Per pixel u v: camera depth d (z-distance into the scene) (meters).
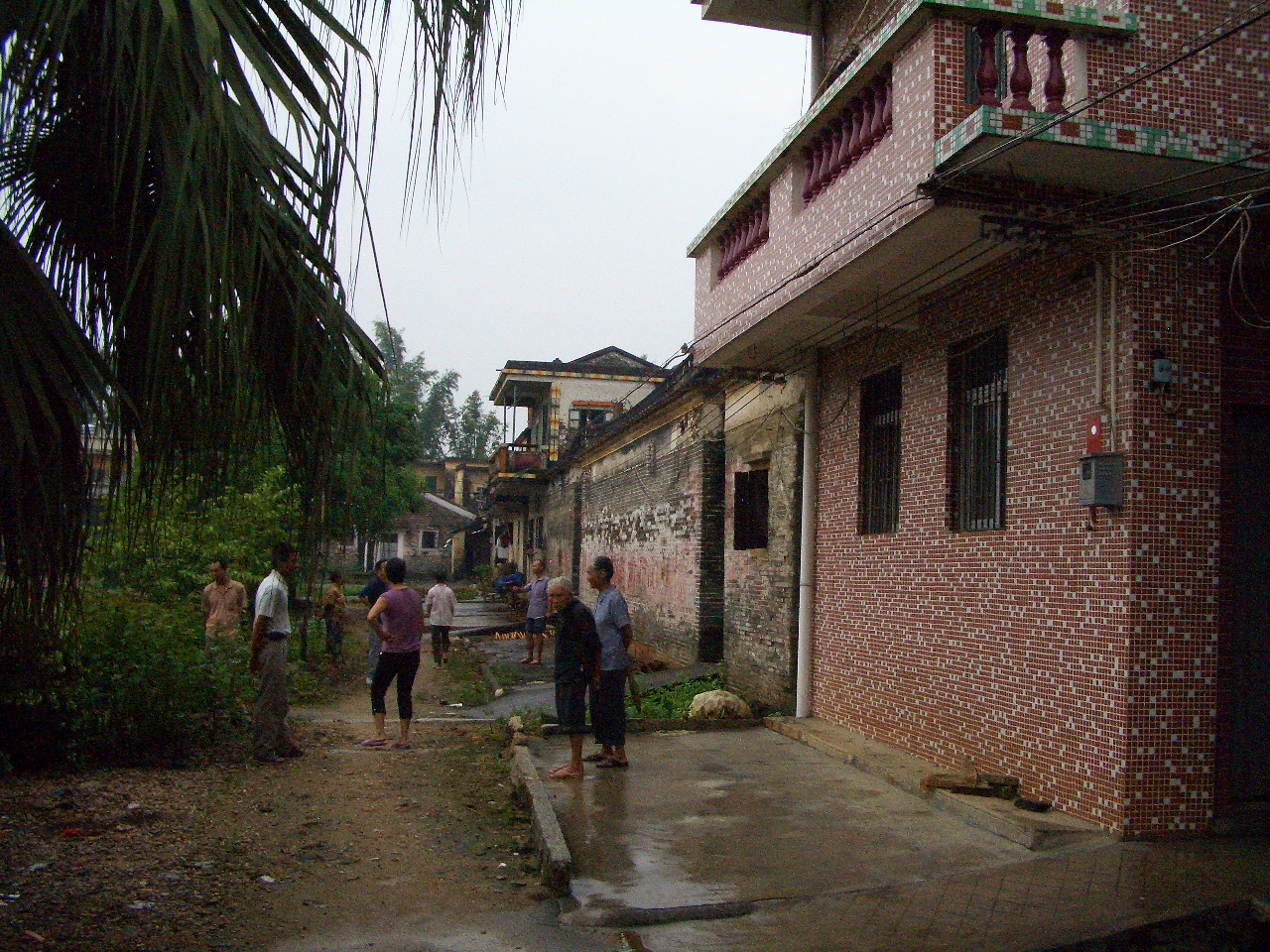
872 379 9.72
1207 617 5.94
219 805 7.03
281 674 8.78
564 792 7.56
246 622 11.91
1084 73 5.89
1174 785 5.85
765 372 11.72
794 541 11.14
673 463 16.86
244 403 3.30
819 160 8.39
